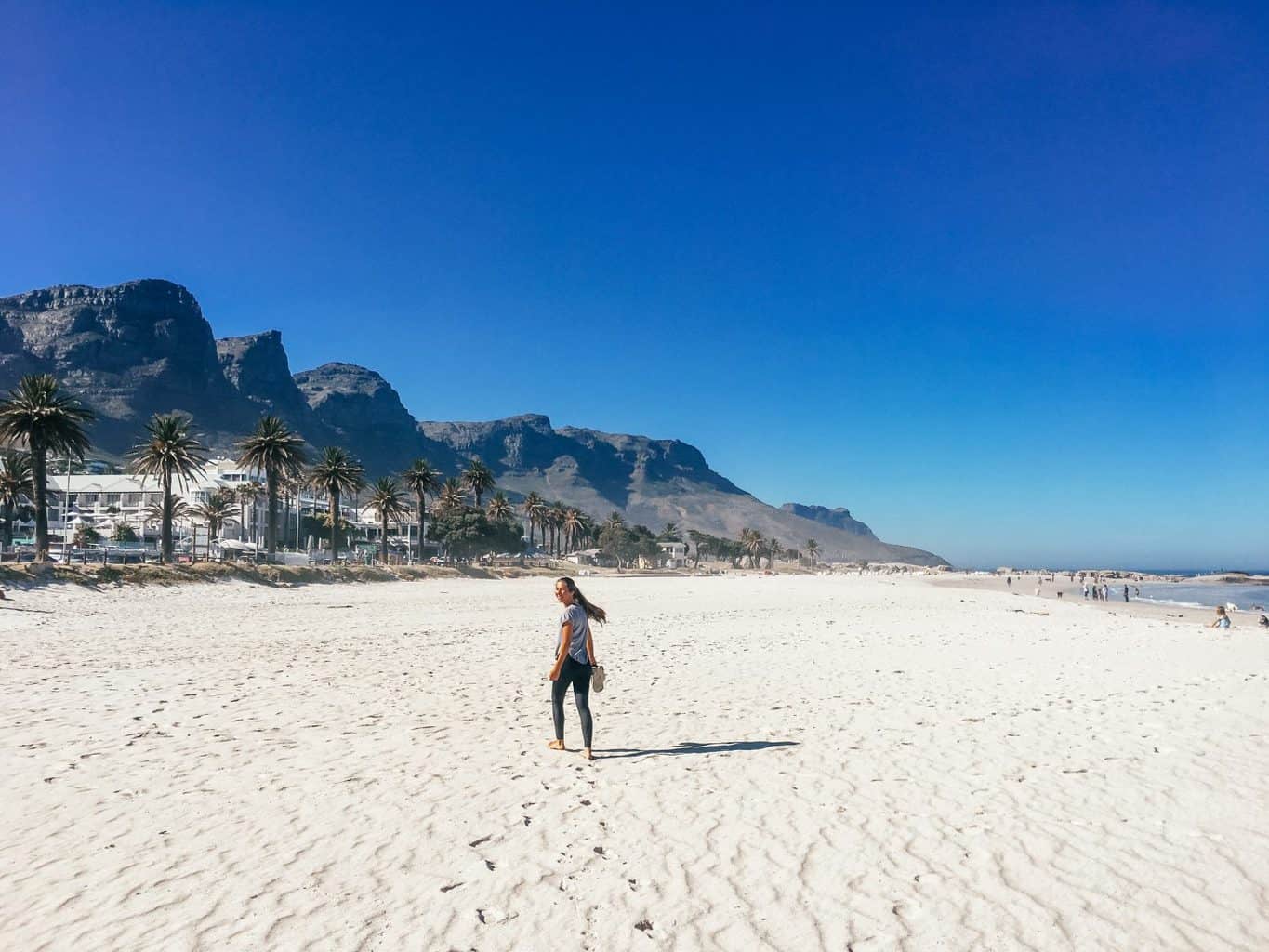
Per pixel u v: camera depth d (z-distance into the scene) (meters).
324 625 28.27
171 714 10.60
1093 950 4.21
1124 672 15.78
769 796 6.96
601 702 12.09
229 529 118.06
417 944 4.24
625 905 4.76
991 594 80.31
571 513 188.38
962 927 4.48
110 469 188.75
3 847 5.63
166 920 4.49
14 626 25.30
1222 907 4.73
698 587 91.25
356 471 87.50
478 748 8.78
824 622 32.38
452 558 135.88
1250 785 7.28
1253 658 18.72
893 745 8.98
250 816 6.34
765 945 4.27
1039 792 7.08
